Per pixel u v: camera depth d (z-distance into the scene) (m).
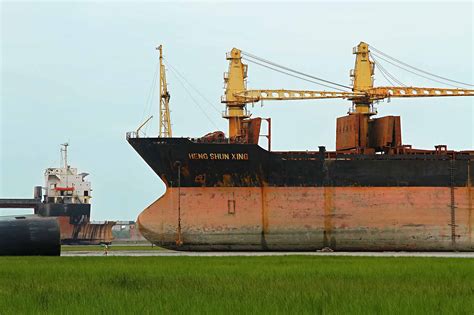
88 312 85.06
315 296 97.75
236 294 101.06
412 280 124.12
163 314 83.69
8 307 89.81
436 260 191.50
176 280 123.75
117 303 91.56
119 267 158.25
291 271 144.88
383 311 85.00
